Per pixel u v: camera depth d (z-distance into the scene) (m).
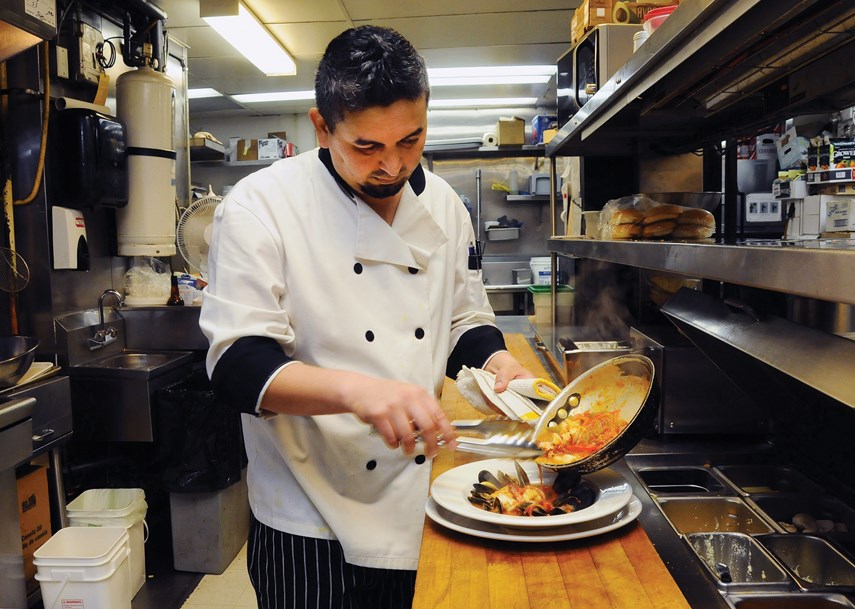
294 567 1.33
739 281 0.93
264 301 1.14
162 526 3.52
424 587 0.91
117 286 3.55
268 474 1.35
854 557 1.24
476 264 1.53
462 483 1.21
